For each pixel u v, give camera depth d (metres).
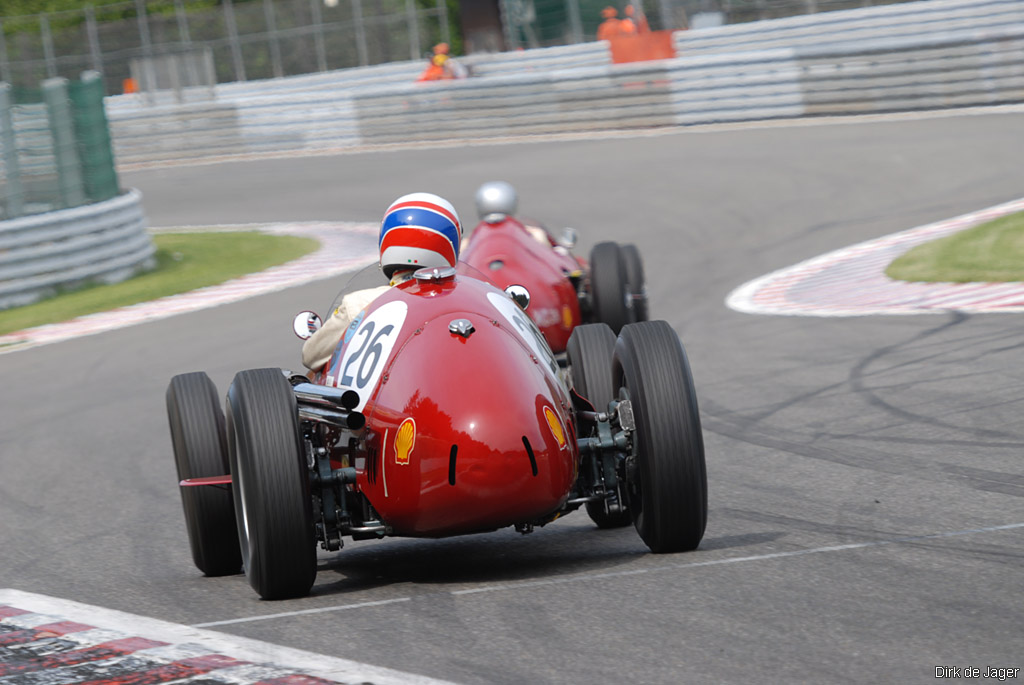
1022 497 20.52
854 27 102.62
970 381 30.66
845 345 37.56
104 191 72.06
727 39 109.62
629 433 18.09
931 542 18.02
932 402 28.98
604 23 126.56
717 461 25.94
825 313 43.66
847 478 23.20
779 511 21.22
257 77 139.25
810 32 104.94
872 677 12.44
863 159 77.81
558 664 13.54
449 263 20.38
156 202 104.69
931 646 13.25
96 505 27.41
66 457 33.41
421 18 136.88
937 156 75.25
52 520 26.31
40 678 14.55
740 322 44.09
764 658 13.25
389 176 100.62
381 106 119.06
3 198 67.12
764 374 34.91
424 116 116.75
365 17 136.12
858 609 14.80
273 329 51.78
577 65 120.31
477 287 18.78
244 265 71.94
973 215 59.47
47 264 67.50
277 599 17.67
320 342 20.34
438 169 99.94
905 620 14.23
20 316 62.44
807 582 16.16
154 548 22.98
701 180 79.31
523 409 16.38
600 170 87.88
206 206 99.56
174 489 28.34
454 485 16.05
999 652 12.93
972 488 21.44
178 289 65.81
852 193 69.75
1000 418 26.72
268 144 125.94
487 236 35.81
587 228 70.38
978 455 23.86
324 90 135.62
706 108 101.62
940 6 98.00
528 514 16.50
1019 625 13.80
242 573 20.47
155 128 130.50
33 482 30.70
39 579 20.92
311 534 16.95
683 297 51.00
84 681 14.30
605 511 19.55
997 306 40.44
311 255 72.88
